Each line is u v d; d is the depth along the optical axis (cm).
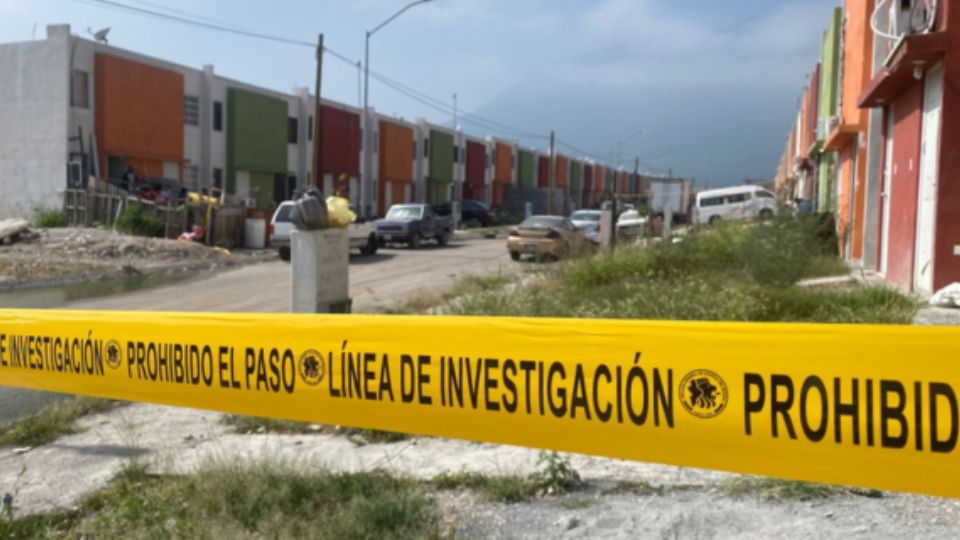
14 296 1661
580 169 9688
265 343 374
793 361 265
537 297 1059
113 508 468
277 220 2511
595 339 298
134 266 2236
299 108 4666
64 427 653
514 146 7788
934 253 1042
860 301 961
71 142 3194
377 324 345
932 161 1098
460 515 434
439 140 6312
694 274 1302
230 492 453
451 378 329
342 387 356
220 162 3984
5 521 454
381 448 562
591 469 494
